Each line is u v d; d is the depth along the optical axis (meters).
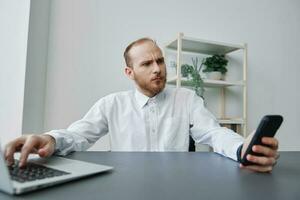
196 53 2.40
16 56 1.80
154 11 2.28
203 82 2.11
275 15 2.79
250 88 2.62
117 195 0.41
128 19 2.20
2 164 0.39
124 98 1.46
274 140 0.60
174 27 2.33
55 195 0.40
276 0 2.80
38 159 0.64
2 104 1.78
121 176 0.53
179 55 2.00
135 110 1.41
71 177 0.47
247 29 2.63
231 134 0.93
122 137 1.37
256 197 0.41
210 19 2.47
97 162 0.69
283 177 0.54
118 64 2.16
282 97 2.77
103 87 2.12
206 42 2.11
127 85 2.18
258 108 2.64
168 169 0.61
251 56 2.65
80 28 2.07
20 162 0.58
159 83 1.38
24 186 0.40
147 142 1.36
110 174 0.55
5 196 0.39
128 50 1.49
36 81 1.89
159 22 2.29
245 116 2.28
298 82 2.85
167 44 2.19
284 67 2.79
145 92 1.42
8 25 1.82
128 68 1.51
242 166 0.63
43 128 1.96
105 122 1.39
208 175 0.56
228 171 0.60
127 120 1.39
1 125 1.77
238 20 2.59
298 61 2.87
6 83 1.79
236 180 0.52
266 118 0.59
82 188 0.44
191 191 0.44
